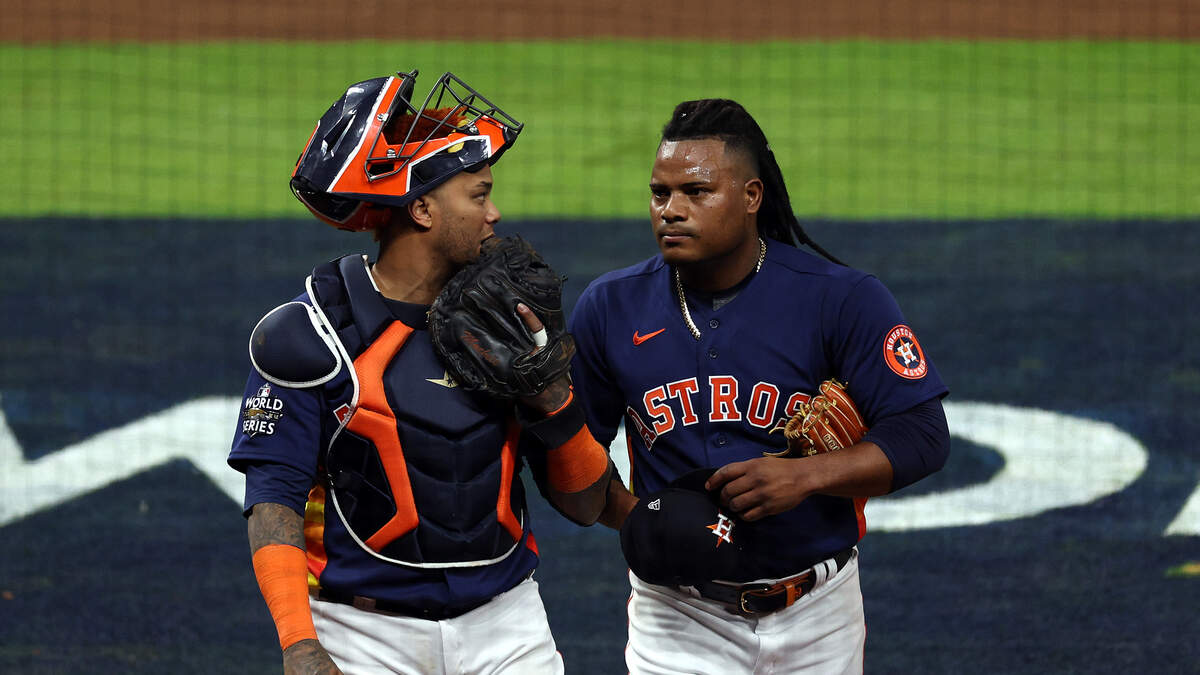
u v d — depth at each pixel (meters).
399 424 10.22
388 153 10.21
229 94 53.72
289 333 10.14
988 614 19.06
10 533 21.88
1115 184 42.53
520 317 10.25
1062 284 33.84
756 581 11.84
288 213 40.50
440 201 10.36
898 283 34.16
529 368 10.12
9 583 20.16
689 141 11.12
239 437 10.34
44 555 21.14
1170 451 24.64
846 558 12.22
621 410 12.55
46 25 62.75
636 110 51.69
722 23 64.31
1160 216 39.41
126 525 22.27
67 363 29.25
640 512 11.41
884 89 53.62
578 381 12.23
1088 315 31.72
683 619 12.19
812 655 12.17
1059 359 29.16
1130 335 30.44
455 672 10.65
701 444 11.73
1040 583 19.97
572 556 21.25
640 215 40.00
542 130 48.94
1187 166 44.25
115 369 28.97
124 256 36.53
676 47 60.50
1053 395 27.28
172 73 56.28
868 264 35.62
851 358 11.40
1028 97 52.34
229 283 34.50
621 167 44.81
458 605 10.53
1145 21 62.69
